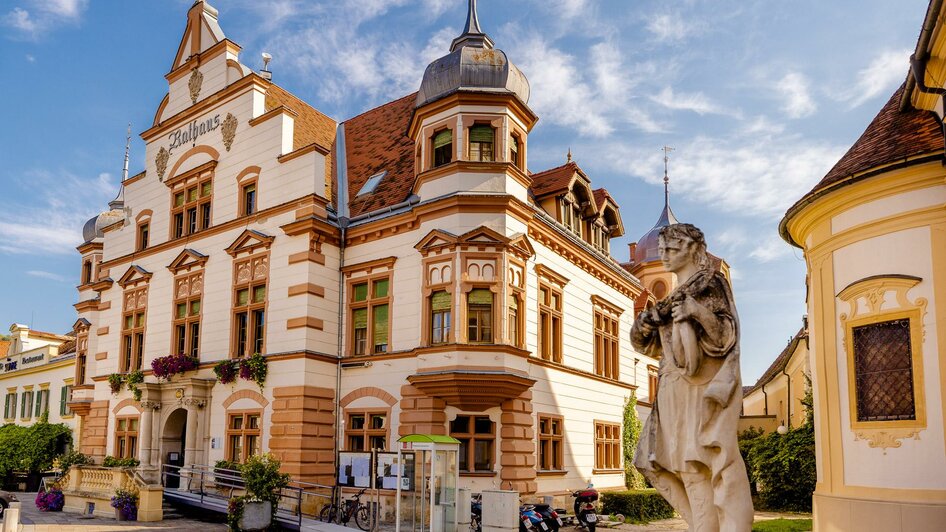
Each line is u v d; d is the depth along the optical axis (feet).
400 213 75.56
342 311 79.66
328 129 99.35
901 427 39.81
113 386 95.55
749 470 103.04
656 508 84.99
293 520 64.34
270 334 78.69
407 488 59.88
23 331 168.66
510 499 56.39
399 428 71.97
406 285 74.95
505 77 73.61
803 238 50.19
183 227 92.89
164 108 99.96
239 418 80.38
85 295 130.93
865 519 40.34
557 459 80.12
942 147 39.32
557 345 82.74
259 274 81.35
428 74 75.82
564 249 85.05
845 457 43.21
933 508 37.40
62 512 77.51
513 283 72.38
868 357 42.37
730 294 15.38
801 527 68.74
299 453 72.38
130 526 66.54
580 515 70.79
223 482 77.56
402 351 73.15
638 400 106.63
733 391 14.51
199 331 87.30
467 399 68.08
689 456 14.88
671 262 15.97
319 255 78.07
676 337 15.01
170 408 85.56
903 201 41.24
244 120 87.04
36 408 151.43
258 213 82.43
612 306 99.19
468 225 70.90
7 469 121.60
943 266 39.22
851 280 43.75
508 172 72.49
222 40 91.25
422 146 76.38
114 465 80.79
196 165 92.53
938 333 38.93
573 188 91.30
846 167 45.03
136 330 96.43
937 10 38.34
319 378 75.87
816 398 46.75
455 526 55.93
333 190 87.92
